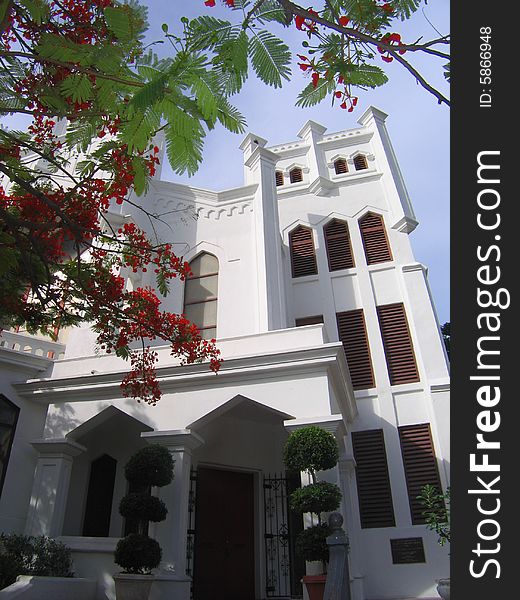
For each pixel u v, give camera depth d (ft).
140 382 26.71
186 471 27.17
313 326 29.86
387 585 33.55
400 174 51.72
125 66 8.55
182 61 7.61
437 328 41.57
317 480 24.44
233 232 41.98
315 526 22.38
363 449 38.50
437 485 35.86
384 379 40.75
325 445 23.04
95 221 18.86
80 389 30.32
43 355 35.06
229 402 28.25
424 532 34.55
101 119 12.68
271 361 28.19
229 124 8.54
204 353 24.48
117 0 11.28
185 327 23.77
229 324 37.50
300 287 47.42
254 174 45.01
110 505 32.73
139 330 23.07
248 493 34.01
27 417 31.42
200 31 7.70
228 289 39.19
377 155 53.67
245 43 7.72
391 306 44.19
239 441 34.47
